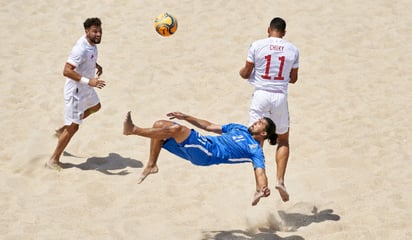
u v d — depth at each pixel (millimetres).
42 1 27938
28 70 22562
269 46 14500
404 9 28234
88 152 17953
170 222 14359
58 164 16719
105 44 24656
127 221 14297
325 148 18203
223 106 20781
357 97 21438
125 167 17094
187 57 23969
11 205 14805
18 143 18047
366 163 17328
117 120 19719
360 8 28188
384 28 26500
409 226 14156
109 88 21641
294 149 18234
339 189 15922
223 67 23375
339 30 26172
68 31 25578
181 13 27281
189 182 16344
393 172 16844
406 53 24562
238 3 28297
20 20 26203
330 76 22938
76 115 16375
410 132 19062
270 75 14562
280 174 14195
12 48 24000
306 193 15898
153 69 22984
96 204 15078
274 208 15188
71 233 13719
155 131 12430
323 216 14766
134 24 26297
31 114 19812
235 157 13062
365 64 23781
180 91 21609
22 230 13711
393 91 21859
